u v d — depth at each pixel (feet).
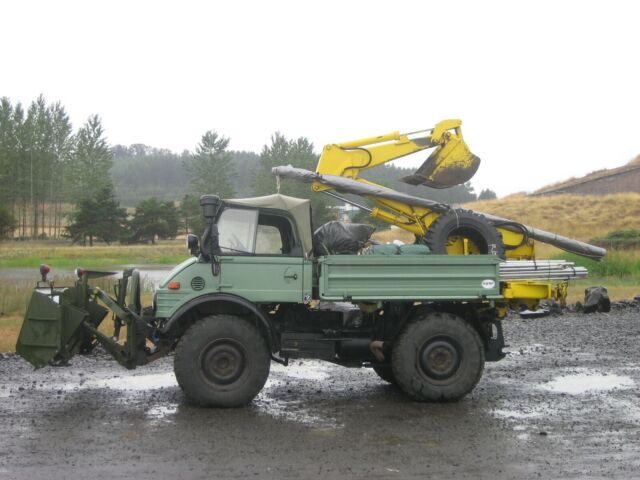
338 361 27.17
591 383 29.45
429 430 21.88
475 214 31.45
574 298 60.44
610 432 21.66
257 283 25.36
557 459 18.90
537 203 188.24
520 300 28.14
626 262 82.74
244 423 22.58
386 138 34.42
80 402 25.31
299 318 27.25
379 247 27.94
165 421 22.74
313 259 25.82
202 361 24.43
